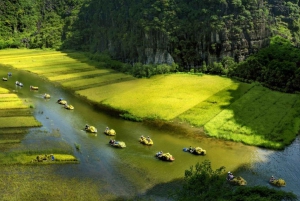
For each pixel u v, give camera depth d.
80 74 177.38
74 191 72.38
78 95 142.25
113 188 74.38
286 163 87.88
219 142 99.00
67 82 161.50
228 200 52.25
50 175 78.12
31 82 161.00
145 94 141.25
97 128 108.06
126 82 162.50
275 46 172.00
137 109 124.12
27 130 102.56
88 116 118.50
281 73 147.00
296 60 154.50
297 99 133.62
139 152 91.88
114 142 95.31
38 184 74.19
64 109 124.69
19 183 74.12
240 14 183.12
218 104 127.88
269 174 82.12
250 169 84.06
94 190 73.19
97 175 79.25
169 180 78.19
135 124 112.38
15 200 68.12
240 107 124.06
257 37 182.00
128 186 75.38
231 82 157.75
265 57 162.75
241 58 178.88
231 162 87.25
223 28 176.62
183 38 184.12
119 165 84.31
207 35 178.50
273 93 141.00
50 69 187.25
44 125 107.88
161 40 186.62
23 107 123.06
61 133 102.25
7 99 130.88
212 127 107.81
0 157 84.31
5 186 72.69
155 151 92.75
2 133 98.94
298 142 100.19
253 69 158.50
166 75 173.75
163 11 192.88
